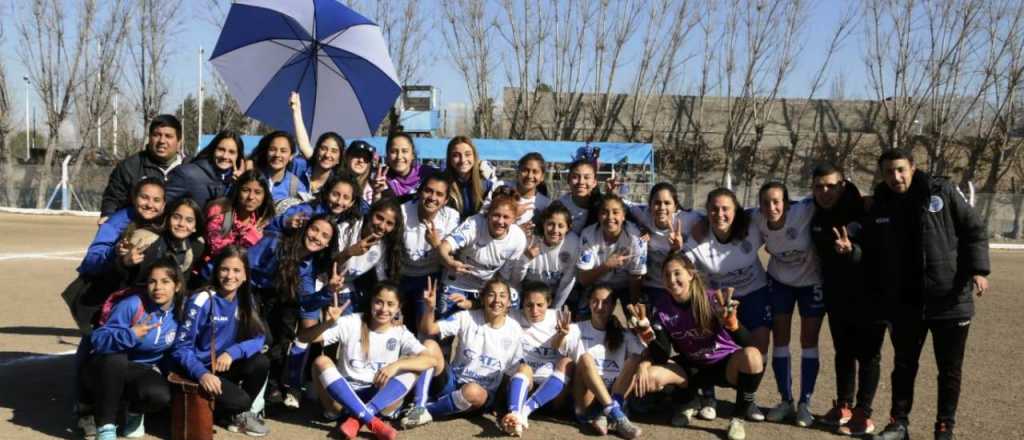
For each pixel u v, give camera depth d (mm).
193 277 5484
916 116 33312
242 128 35031
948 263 4992
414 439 5191
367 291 6105
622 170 26969
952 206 4992
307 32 7273
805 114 34938
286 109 7562
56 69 32844
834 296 5512
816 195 5570
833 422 5598
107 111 36906
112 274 5184
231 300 5254
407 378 5418
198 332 5164
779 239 5781
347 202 5973
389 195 6059
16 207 31078
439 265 6293
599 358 5633
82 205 31312
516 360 5754
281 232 5770
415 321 6281
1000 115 31406
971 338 9008
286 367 5785
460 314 5781
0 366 6816
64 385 6254
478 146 25594
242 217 5613
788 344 5906
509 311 5906
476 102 36531
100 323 4980
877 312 5332
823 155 33938
